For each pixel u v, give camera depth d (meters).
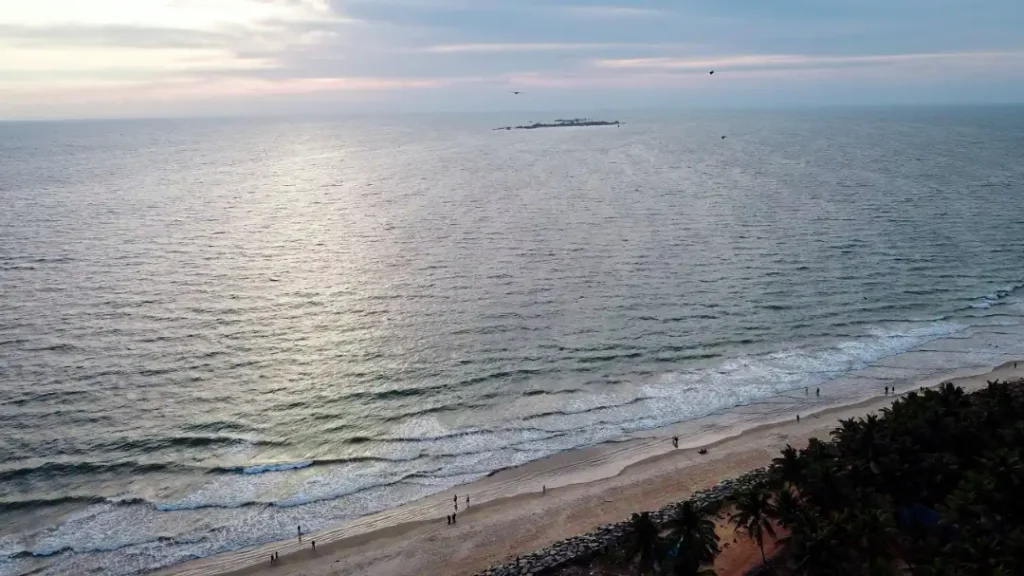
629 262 114.62
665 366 78.06
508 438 64.44
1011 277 105.56
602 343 83.31
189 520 53.28
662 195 177.38
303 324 89.31
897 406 54.97
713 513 51.53
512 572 46.78
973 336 85.19
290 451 62.03
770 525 45.31
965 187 182.25
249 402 69.81
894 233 131.00
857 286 102.19
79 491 56.22
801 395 71.94
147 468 59.28
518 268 112.38
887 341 84.19
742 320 90.12
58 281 103.75
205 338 84.50
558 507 54.91
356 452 62.09
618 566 46.91
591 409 69.38
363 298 99.00
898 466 46.28
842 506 44.16
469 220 150.12
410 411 68.62
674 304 95.50
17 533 51.44
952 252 118.25
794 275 107.00
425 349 81.88
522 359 79.25
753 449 62.31
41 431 64.00
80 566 48.44
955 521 41.81
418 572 48.28
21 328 85.62
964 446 49.84
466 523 53.25
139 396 70.50
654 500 55.34
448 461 61.00
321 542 51.19
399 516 54.12
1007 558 36.81
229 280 106.56
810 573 39.50
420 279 107.44
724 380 75.12
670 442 63.88
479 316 91.81
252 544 50.97
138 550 50.06
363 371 76.50
